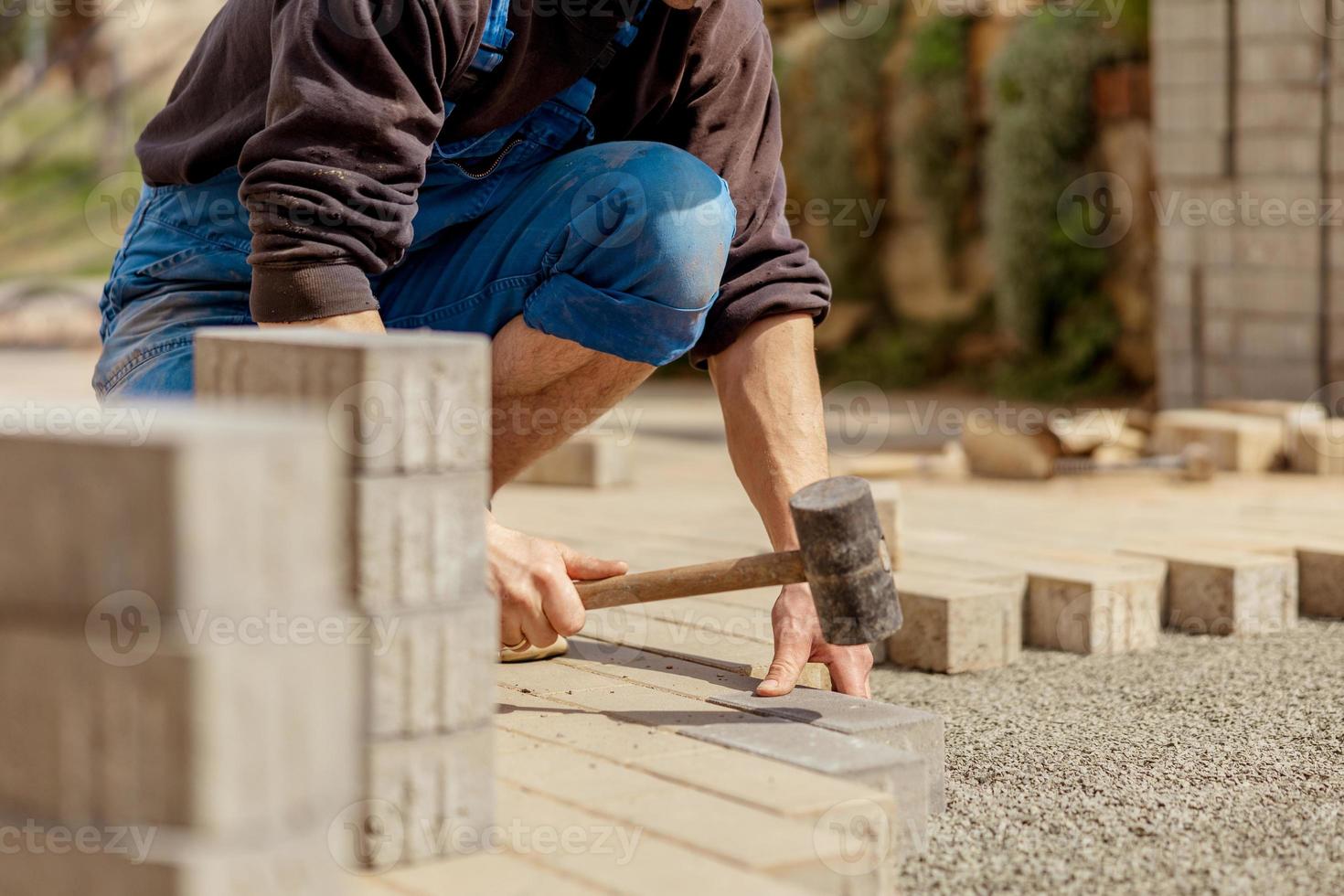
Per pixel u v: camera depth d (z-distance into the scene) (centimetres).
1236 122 1082
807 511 288
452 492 238
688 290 364
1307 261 1052
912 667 485
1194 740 386
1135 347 1432
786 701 328
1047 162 1442
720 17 379
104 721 184
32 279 1883
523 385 397
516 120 368
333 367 230
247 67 359
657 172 362
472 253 394
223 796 180
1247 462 869
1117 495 783
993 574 512
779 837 246
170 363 364
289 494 187
